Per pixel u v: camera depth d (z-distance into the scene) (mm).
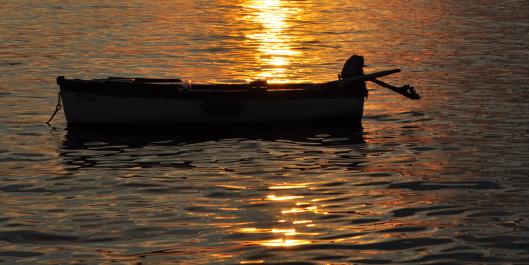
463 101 65375
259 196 40406
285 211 37969
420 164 46938
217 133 54781
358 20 127625
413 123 57969
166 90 55562
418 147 51031
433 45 98625
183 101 55719
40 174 44500
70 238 34250
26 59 85125
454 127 56500
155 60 86625
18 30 108250
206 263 31484
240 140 52812
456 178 43906
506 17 127625
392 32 111812
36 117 58812
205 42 100688
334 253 32531
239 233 34875
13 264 31391
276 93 56406
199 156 48594
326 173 44938
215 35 107500
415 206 38875
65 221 36406
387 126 57188
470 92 69062
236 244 33562
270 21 125750
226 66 84062
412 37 106188
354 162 47344
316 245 33469
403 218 37000
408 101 65750
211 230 35250
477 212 37938
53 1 146250
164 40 101750
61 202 39250
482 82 73750
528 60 85812
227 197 40219
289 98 56688
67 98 55750
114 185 42281
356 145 51625
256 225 35938
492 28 114000
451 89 70688
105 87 55406
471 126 56750
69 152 49406
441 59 87750
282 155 48969
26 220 36469
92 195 40500
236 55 91312
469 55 90062
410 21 125062
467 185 42531
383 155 49062
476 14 133000
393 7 147625
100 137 53281
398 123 58094
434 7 146250
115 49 93562
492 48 94875
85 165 46406
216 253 32531
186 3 150625
